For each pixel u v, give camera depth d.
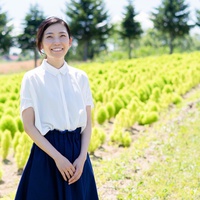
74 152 3.21
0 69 54.44
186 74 16.38
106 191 5.68
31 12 53.53
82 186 3.23
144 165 6.82
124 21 55.38
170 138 8.34
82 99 3.30
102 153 8.05
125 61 25.42
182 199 5.21
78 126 3.28
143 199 5.28
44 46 3.23
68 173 3.11
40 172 3.16
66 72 3.27
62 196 3.14
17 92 14.88
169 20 55.97
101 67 21.92
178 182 5.81
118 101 11.12
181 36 58.56
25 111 3.16
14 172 7.07
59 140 3.17
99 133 8.34
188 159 6.79
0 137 8.15
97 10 53.97
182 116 10.35
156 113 10.23
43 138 3.12
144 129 9.97
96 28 53.72
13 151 8.27
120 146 8.52
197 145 7.59
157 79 14.80
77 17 53.19
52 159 3.17
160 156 7.25
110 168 6.60
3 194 6.03
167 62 22.06
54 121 3.14
